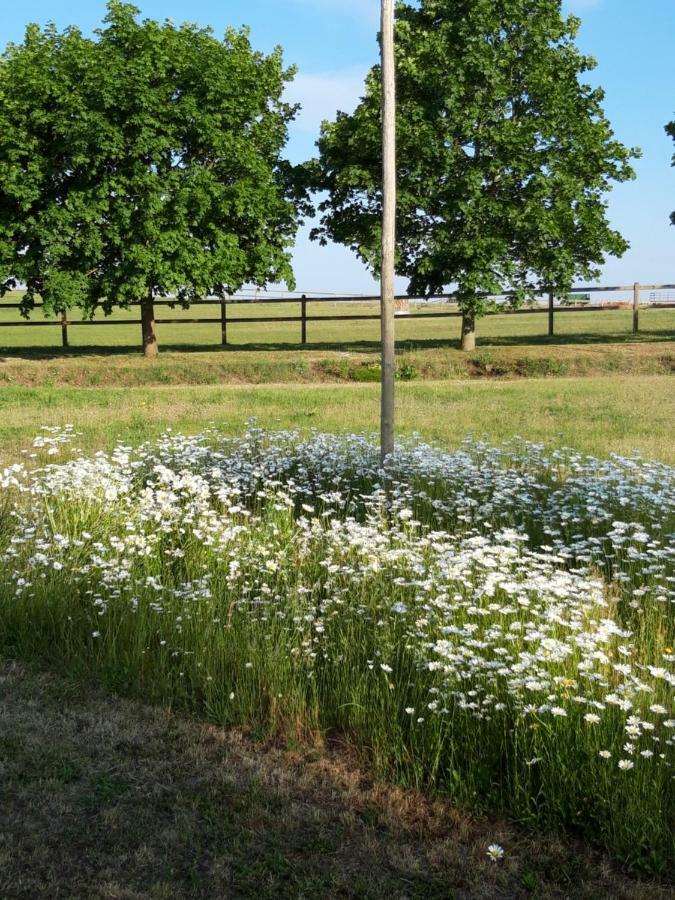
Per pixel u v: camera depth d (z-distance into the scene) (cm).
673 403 1759
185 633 571
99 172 2381
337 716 496
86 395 1939
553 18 2462
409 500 871
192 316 6431
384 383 954
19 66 2336
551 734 423
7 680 541
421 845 390
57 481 859
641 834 382
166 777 440
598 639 484
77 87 2289
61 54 2373
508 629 530
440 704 473
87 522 788
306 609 597
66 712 503
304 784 436
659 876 367
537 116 2441
